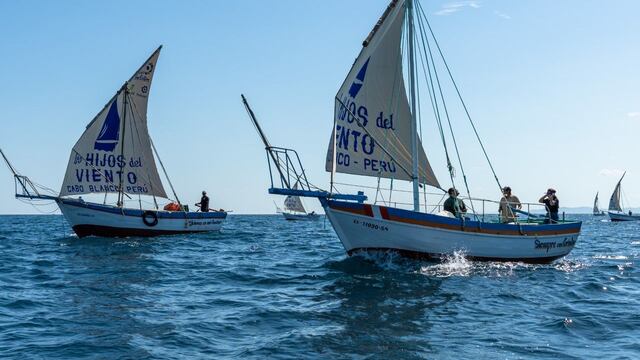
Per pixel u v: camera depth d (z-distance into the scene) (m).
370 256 19.86
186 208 41.28
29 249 30.03
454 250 20.03
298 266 22.47
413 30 20.05
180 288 17.16
